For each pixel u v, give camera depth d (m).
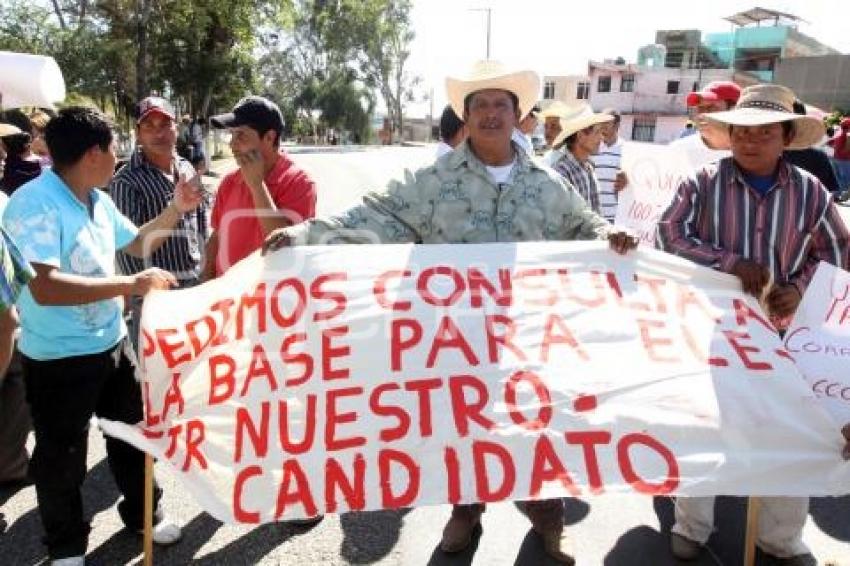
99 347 2.76
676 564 3.02
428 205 2.76
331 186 15.77
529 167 2.85
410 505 2.39
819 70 33.12
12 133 4.95
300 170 3.37
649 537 3.24
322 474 2.43
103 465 3.76
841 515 3.46
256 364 2.57
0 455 3.44
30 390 2.72
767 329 2.65
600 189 5.79
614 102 45.69
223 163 25.39
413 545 3.13
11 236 2.46
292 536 3.16
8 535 3.09
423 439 2.46
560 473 2.40
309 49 55.91
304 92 54.62
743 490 2.39
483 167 2.76
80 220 2.67
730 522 3.35
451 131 4.43
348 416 2.49
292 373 2.55
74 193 2.67
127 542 3.04
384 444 2.46
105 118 2.71
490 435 2.45
